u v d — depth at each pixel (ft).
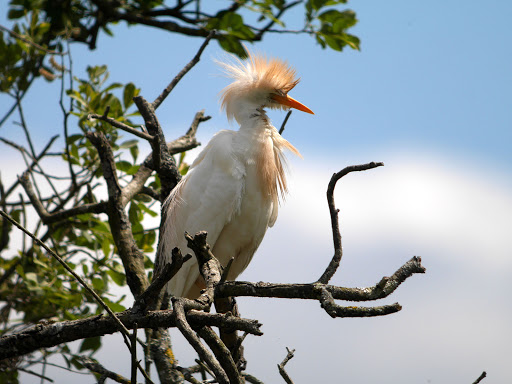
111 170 29.89
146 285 28.19
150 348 26.45
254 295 16.55
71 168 34.60
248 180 30.96
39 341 18.67
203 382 21.68
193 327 15.06
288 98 33.76
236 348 20.10
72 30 39.63
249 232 31.83
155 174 36.35
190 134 34.94
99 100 33.71
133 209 35.78
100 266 35.58
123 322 17.42
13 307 35.22
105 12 42.86
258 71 34.14
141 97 28.43
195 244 17.31
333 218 19.63
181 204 31.17
